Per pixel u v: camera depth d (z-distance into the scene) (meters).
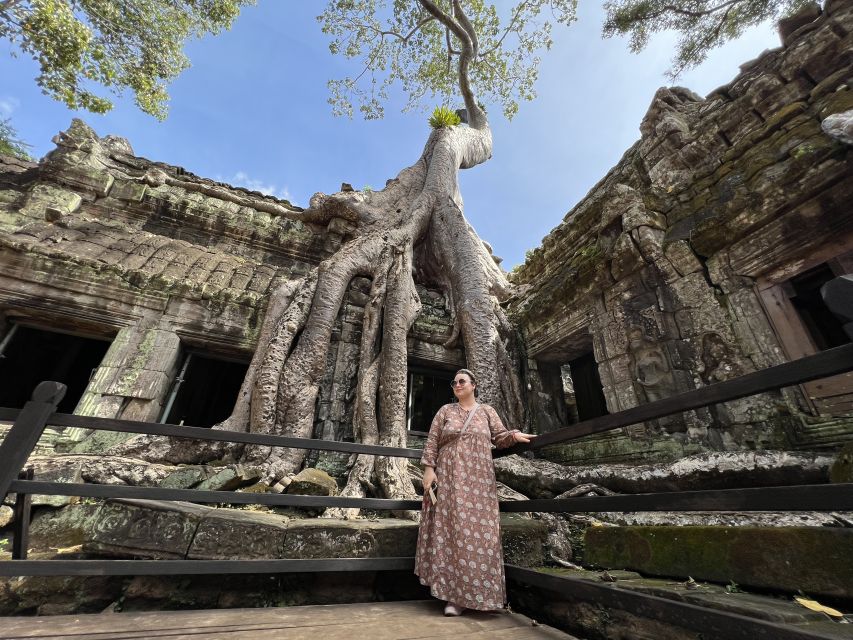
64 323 5.22
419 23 12.63
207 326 5.65
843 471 2.06
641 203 5.08
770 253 3.66
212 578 2.10
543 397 6.13
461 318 6.09
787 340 3.45
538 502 1.96
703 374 3.87
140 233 6.88
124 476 3.17
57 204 6.45
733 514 2.50
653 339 4.36
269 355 4.77
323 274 5.70
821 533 1.50
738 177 4.25
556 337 5.89
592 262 5.28
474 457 2.11
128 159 8.05
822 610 1.31
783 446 3.17
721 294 4.03
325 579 2.23
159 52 8.07
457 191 8.77
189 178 8.45
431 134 9.91
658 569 1.98
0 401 7.02
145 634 1.40
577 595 1.60
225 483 3.42
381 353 5.32
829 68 4.00
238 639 1.38
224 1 8.54
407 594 2.33
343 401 5.29
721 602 1.36
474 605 1.73
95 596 2.04
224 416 9.09
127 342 5.14
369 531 2.40
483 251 7.70
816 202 3.36
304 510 3.39
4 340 4.93
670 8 6.49
